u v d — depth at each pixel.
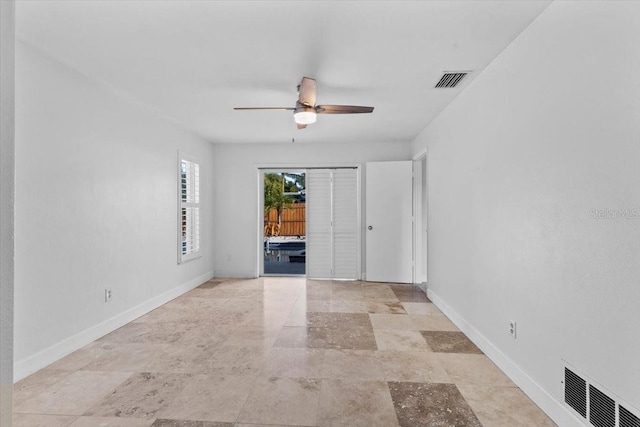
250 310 4.24
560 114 1.97
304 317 3.96
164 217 4.56
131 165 3.86
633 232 1.51
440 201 4.29
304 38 2.48
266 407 2.16
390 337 3.35
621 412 1.57
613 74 1.61
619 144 1.58
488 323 2.91
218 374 2.59
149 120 4.21
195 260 5.54
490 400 2.26
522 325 2.38
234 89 3.50
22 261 2.52
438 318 3.93
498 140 2.73
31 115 2.60
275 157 6.20
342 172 6.14
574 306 1.87
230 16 2.21
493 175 2.82
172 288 4.78
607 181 1.64
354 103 3.91
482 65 2.91
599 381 1.70
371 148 6.07
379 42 2.54
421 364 2.77
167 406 2.17
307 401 2.23
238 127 5.04
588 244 1.76
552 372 2.06
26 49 2.55
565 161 1.93
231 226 6.25
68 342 2.94
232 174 6.23
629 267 1.53
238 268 6.26
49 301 2.75
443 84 3.33
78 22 2.27
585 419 1.79
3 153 0.54
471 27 2.32
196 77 3.19
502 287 2.67
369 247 5.93
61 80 2.87
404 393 2.33
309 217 6.20
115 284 3.57
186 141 5.18
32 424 1.99
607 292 1.65
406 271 5.80
